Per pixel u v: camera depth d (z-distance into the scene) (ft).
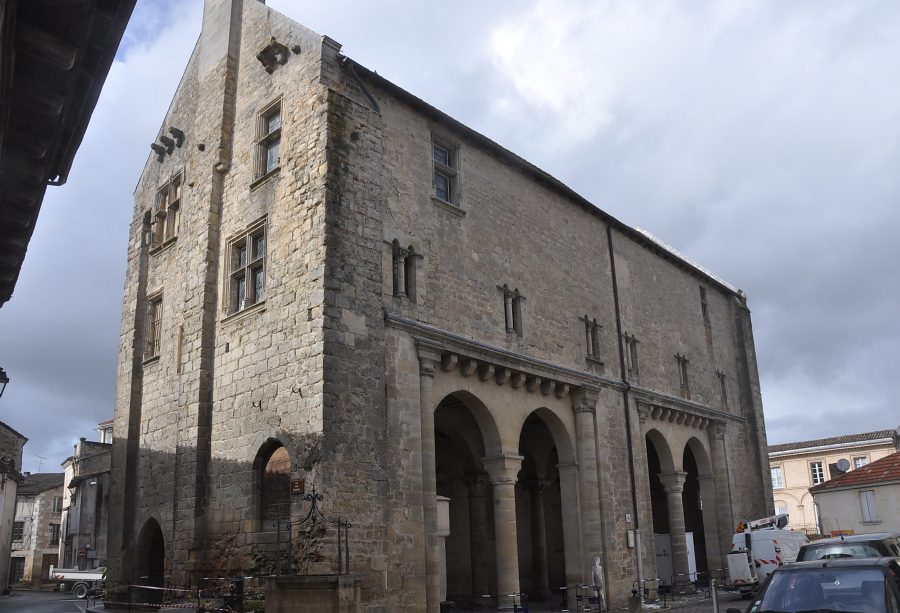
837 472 220.64
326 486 62.28
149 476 84.84
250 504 69.36
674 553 112.98
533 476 112.98
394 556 66.69
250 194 79.10
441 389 77.77
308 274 68.95
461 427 98.12
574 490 94.27
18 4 26.45
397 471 69.36
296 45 77.97
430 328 76.28
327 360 65.21
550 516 117.80
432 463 73.36
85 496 169.68
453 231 84.28
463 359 80.38
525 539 111.75
